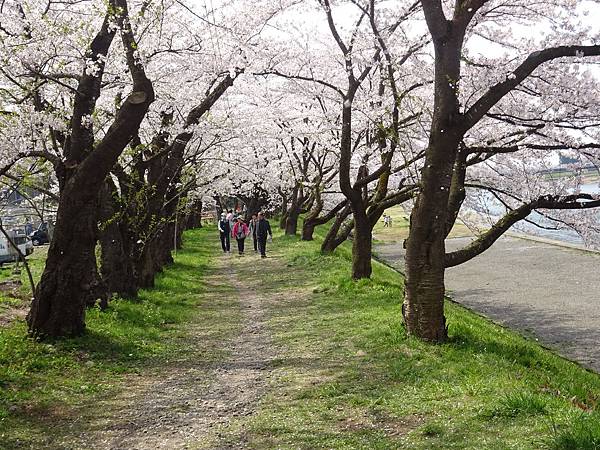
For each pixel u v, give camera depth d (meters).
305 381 8.26
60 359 8.96
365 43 14.75
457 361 8.61
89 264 10.25
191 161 17.66
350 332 11.01
